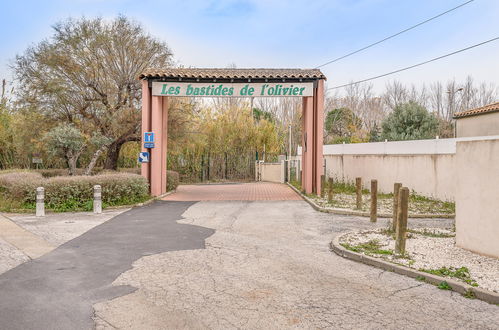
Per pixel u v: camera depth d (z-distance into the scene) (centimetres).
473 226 722
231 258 708
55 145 1819
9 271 616
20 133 2108
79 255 721
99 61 2000
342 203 1442
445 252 726
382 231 923
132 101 2084
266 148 3262
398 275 617
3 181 1409
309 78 1709
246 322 436
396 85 4888
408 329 424
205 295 518
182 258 705
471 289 524
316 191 1756
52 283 561
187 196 1806
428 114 3284
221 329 418
